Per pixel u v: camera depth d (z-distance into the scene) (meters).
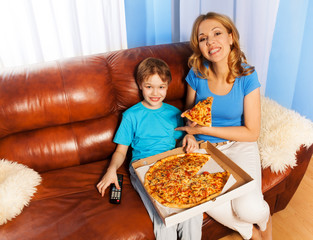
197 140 1.43
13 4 1.52
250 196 1.13
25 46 1.66
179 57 1.52
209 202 0.93
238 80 1.28
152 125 1.39
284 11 1.73
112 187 1.22
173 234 1.10
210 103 1.21
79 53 1.77
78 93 1.33
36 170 1.38
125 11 1.79
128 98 1.46
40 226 1.07
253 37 1.85
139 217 1.10
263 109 1.52
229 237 1.43
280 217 1.54
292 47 1.79
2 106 1.24
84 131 1.43
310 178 1.80
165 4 1.85
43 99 1.29
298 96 2.00
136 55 1.47
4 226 1.06
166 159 1.21
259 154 1.36
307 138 1.33
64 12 1.63
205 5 1.90
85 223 1.07
